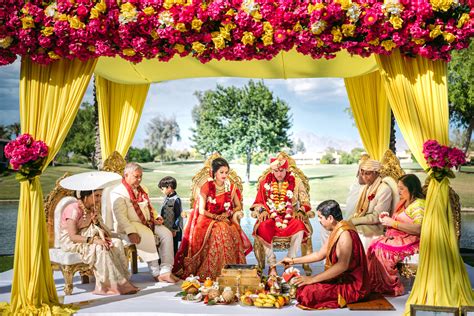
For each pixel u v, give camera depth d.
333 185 22.95
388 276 5.60
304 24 4.89
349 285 5.13
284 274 5.67
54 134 5.13
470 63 19.50
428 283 4.87
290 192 6.64
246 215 19.44
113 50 5.08
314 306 5.05
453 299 4.80
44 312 4.95
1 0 4.86
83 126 23.08
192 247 6.38
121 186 6.47
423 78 5.02
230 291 5.31
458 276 4.88
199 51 5.00
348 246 5.06
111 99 7.38
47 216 6.33
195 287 5.49
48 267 5.19
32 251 5.05
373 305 5.05
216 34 4.95
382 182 6.45
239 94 24.20
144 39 4.96
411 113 5.02
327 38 4.86
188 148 24.39
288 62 6.61
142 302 5.37
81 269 5.80
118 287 5.72
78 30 4.87
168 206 6.98
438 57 4.88
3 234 16.28
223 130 24.20
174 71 6.89
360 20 4.80
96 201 6.00
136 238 6.25
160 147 24.19
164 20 4.84
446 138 5.00
